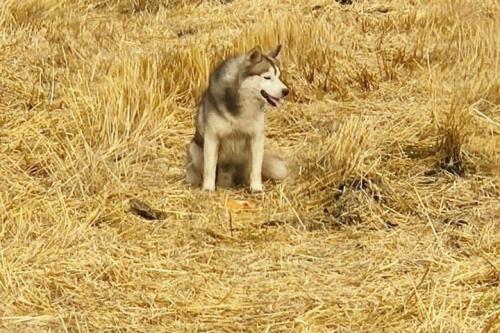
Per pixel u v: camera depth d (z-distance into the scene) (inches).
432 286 440.1
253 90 561.0
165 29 919.7
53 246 478.0
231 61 569.9
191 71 737.0
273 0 989.8
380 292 438.3
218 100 567.2
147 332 408.5
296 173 582.6
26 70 757.3
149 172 599.5
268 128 668.1
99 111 641.6
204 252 482.0
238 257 480.1
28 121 652.7
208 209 544.1
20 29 867.4
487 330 398.3
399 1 968.3
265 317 418.6
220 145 578.6
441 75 747.4
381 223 517.0
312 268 466.3
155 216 531.5
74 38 867.4
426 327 401.7
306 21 868.6
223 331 409.1
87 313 421.7
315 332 403.5
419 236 500.7
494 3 944.3
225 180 591.2
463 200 542.9
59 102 693.3
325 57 781.3
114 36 885.2
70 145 596.1
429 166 582.9
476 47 789.2
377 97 719.1
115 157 612.1
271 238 503.2
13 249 472.4
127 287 446.3
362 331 405.1
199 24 934.4
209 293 440.8
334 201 546.6
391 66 770.8
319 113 690.2
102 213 523.5
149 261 471.2
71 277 452.8
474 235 499.8
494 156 591.2
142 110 661.9
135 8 1010.7
